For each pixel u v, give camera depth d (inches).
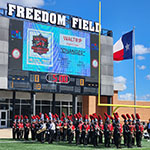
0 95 1662.2
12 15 1439.5
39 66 1459.2
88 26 1631.4
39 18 1491.1
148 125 1208.2
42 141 944.3
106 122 867.4
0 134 1296.8
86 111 1877.5
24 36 1439.5
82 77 1572.3
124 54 1391.5
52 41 1504.7
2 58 1374.3
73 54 1556.3
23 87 1412.4
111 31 1717.5
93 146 864.9
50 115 943.0
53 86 1485.0
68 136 965.2
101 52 1651.1
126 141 907.4
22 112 1720.0
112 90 1674.5
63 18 1558.8
